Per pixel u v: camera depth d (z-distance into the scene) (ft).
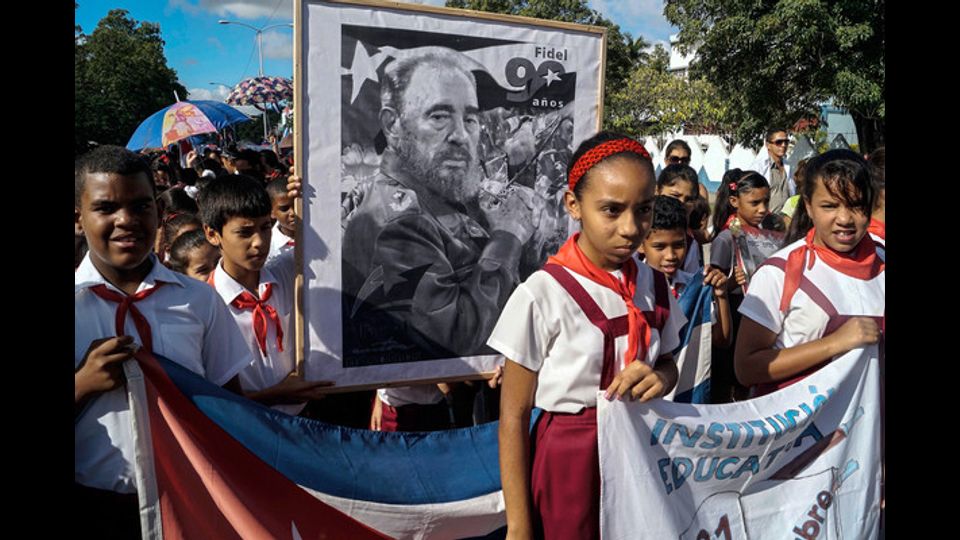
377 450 7.71
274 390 8.45
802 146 40.83
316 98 8.30
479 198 9.18
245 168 28.22
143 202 6.70
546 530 6.88
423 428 11.46
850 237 8.06
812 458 7.92
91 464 6.68
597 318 6.61
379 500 7.45
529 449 6.84
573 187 6.64
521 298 6.61
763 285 8.48
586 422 6.73
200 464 6.86
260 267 9.18
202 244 11.23
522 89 9.30
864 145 54.49
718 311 10.80
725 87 60.49
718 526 7.45
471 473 7.86
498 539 7.97
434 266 9.01
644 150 6.43
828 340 8.04
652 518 6.86
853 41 49.39
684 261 13.16
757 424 7.48
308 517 7.25
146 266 7.18
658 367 7.24
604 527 6.66
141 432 6.49
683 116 98.22
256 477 7.10
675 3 60.54
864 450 8.17
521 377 6.59
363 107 8.52
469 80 9.00
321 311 8.53
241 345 7.86
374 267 8.72
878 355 8.16
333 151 8.43
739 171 16.11
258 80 58.95
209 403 6.99
